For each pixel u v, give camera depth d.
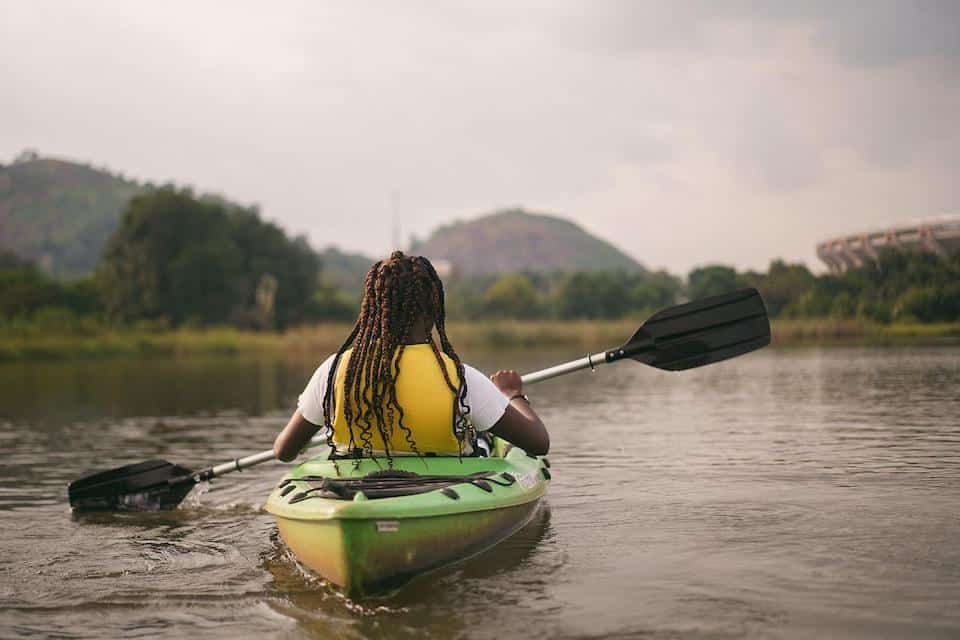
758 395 8.82
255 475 5.50
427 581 2.99
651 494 4.34
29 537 3.92
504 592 2.87
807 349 13.48
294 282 44.97
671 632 2.48
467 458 3.47
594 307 32.56
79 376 17.25
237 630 2.63
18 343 26.92
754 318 4.43
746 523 3.68
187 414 9.28
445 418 3.19
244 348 29.88
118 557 3.52
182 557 3.51
